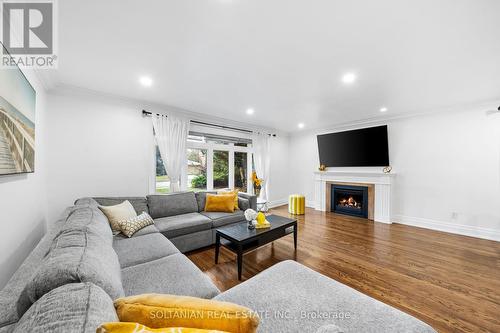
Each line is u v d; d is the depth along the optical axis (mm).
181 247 2557
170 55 1923
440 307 1651
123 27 1531
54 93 2562
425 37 1639
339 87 2666
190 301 685
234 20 1467
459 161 3416
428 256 2553
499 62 2012
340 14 1401
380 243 2982
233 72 2264
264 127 5258
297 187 5879
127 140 3125
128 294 1181
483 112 3213
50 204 2539
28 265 1149
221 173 4621
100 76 2355
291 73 2271
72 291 632
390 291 1857
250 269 2266
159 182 3553
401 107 3514
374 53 1876
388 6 1328
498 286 1928
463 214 3377
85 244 1070
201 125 4105
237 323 636
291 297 1072
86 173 2787
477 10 1346
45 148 2469
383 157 4180
